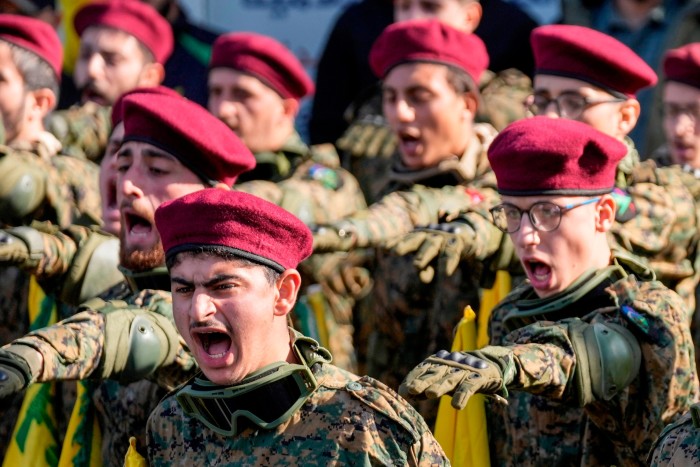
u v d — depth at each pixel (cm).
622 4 1664
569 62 1238
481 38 1639
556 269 1027
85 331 979
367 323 1398
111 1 1598
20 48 1425
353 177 1470
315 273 1406
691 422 888
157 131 1090
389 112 1347
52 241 1151
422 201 1227
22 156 1307
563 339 966
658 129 1612
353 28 1728
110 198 1195
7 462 1191
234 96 1414
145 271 1091
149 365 1010
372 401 877
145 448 942
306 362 895
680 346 999
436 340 1305
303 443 877
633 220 1172
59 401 1199
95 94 1590
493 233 1135
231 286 877
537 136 1020
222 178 1108
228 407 885
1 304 1311
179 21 1800
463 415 1112
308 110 1869
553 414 1051
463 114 1338
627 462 1025
